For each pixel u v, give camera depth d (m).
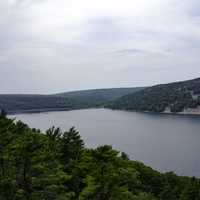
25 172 14.09
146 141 147.38
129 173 14.67
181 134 167.12
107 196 13.10
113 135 167.50
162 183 47.12
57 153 23.30
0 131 17.47
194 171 93.31
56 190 14.41
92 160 14.38
